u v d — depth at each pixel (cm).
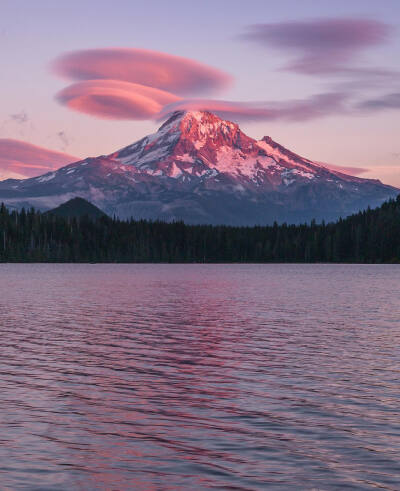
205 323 4862
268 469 1530
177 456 1628
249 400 2256
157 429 1877
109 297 7938
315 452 1661
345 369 2883
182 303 6969
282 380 2623
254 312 5862
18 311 5891
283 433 1836
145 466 1551
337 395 2338
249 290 9662
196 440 1767
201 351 3422
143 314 5606
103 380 2612
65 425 1912
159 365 2986
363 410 2109
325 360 3131
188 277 15125
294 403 2208
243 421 1972
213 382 2580
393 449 1686
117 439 1775
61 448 1686
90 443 1734
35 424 1920
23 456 1617
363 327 4628
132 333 4212
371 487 1413
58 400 2241
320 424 1934
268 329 4481
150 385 2517
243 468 1539
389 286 11050
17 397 2280
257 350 3466
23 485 1415
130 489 1399
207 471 1517
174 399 2269
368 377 2692
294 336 4078
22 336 4028
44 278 14088
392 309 6288
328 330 4422
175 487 1412
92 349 3484
